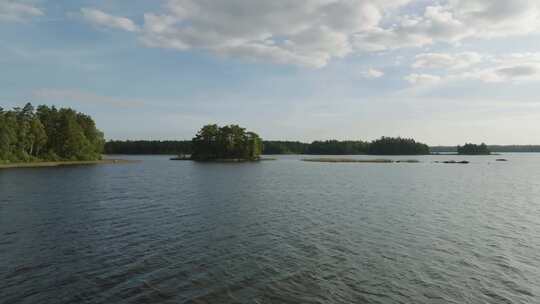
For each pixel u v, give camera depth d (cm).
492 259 2247
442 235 2839
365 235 2814
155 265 2081
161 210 3869
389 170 11825
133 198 4784
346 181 7650
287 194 5344
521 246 2542
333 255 2292
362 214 3712
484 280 1900
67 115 16212
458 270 2045
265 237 2731
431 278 1919
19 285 1781
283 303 1606
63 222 3206
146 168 12325
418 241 2650
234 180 7744
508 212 3916
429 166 14650
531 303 1636
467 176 9338
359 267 2072
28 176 8250
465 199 4947
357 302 1622
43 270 1988
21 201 4400
